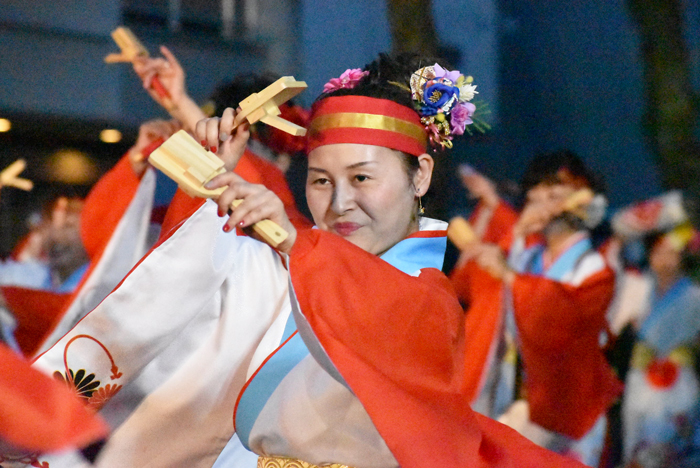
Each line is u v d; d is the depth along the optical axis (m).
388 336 3.53
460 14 22.03
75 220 12.87
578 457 9.89
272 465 4.14
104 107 17.95
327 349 3.45
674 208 11.27
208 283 4.22
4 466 4.04
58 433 2.16
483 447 4.16
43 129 17.39
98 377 4.15
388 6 12.66
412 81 4.30
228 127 3.70
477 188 11.56
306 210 8.72
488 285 10.20
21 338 8.95
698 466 10.67
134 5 18.42
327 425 3.96
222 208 3.34
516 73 23.27
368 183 4.09
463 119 4.44
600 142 23.00
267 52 19.38
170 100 5.64
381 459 3.96
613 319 11.07
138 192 6.59
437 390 3.57
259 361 4.33
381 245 4.18
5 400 2.15
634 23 15.34
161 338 4.18
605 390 9.98
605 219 11.87
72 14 17.67
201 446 4.48
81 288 6.48
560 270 10.27
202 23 19.03
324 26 19.31
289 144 6.79
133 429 4.35
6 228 16.34
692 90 14.99
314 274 3.51
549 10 23.33
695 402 10.80
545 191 10.48
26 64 17.30
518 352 10.13
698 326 10.86
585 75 23.08
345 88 4.21
